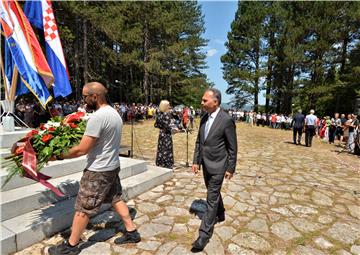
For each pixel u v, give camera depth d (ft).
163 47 95.09
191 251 9.55
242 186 17.13
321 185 18.11
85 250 9.37
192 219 11.98
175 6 100.94
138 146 31.76
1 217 9.82
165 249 9.62
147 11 82.38
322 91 78.43
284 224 11.98
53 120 10.32
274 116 75.92
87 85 8.47
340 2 77.41
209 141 9.98
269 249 9.93
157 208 13.09
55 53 17.80
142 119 77.46
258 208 13.67
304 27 83.25
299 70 94.12
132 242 9.86
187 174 19.26
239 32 101.60
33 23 17.78
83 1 53.88
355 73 70.59
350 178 20.45
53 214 10.50
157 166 19.04
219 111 10.13
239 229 11.35
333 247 10.26
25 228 9.39
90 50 70.54
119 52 74.84
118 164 8.91
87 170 8.48
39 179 8.99
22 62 14.85
